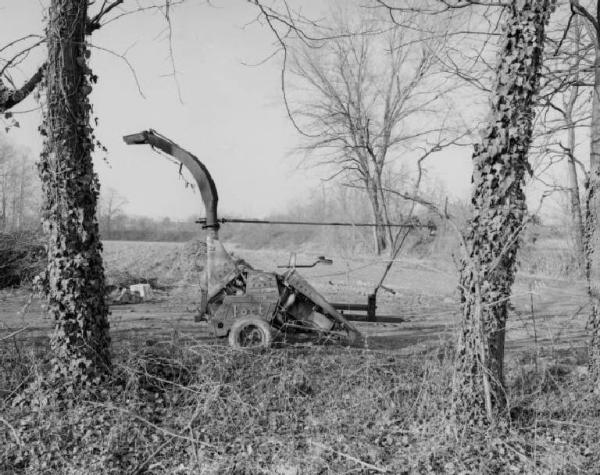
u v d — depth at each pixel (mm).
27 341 8133
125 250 28766
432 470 4895
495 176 5363
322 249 39562
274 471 4887
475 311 5316
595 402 6180
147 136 8617
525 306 17156
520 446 5180
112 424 5383
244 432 5445
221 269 8766
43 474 4773
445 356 6215
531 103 5363
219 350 6867
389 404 6004
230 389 5980
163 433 5344
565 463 4988
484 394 5406
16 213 39719
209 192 8656
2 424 5367
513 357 8195
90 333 5906
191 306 15789
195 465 4938
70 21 5711
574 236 22266
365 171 35062
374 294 10023
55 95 5723
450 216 5617
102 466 4812
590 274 6781
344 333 8922
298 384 6379
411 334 11586
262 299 8570
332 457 5090
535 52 5312
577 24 9492
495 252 5383
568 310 16266
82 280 5863
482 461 4945
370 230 35906
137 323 12109
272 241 46250
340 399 6078
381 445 5328
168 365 6699
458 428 5363
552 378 6297
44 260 17250
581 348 9461
